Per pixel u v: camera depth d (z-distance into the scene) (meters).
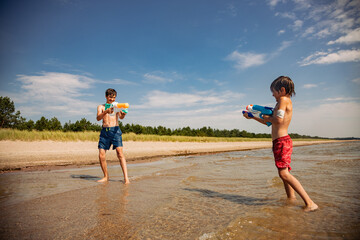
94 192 3.11
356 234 1.64
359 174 4.37
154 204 2.52
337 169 5.05
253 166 6.11
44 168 6.05
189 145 17.78
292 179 2.46
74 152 9.41
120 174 4.96
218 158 9.03
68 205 2.48
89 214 2.19
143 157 9.88
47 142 11.08
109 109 4.00
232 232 1.72
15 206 2.44
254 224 1.87
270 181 3.88
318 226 1.81
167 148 14.62
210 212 2.23
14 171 5.45
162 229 1.82
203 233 1.72
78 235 1.71
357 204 2.43
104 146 4.14
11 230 1.80
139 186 3.54
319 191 3.03
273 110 2.73
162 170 5.44
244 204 2.51
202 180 4.04
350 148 14.91
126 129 24.95
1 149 8.66
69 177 4.52
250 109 2.91
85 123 21.41
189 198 2.79
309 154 9.73
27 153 8.27
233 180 4.02
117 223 1.95
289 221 1.93
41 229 1.82
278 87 2.69
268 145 25.17
